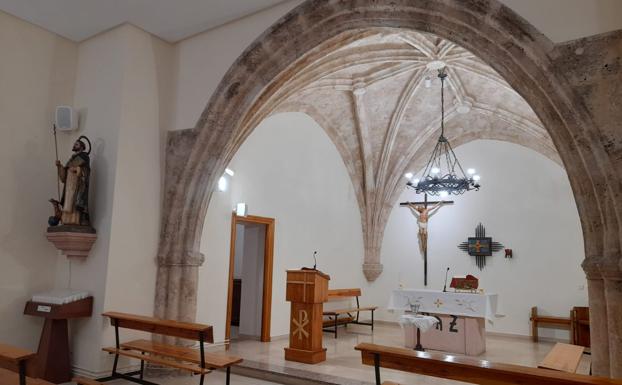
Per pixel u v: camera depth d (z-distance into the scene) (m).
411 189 10.42
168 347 4.55
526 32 3.60
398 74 7.90
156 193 5.47
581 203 3.43
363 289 10.37
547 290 8.73
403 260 10.28
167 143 5.64
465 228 9.70
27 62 5.22
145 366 5.13
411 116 9.42
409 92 8.55
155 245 5.40
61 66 5.56
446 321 7.14
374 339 8.00
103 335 4.79
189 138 5.48
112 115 5.21
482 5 3.81
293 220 8.27
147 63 5.52
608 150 3.21
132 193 5.19
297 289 5.99
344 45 5.72
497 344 8.09
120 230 5.02
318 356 5.85
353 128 9.52
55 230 4.91
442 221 9.98
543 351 7.39
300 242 8.41
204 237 6.37
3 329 4.81
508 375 2.65
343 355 6.39
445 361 2.83
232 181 6.94
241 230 10.27
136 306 5.12
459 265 9.67
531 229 9.04
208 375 5.21
